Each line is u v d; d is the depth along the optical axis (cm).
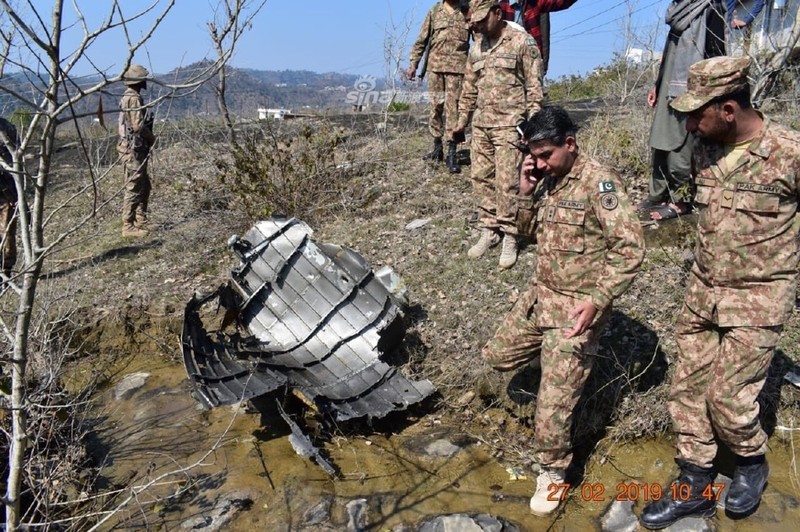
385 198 718
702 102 276
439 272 550
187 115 891
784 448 370
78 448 423
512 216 510
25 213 246
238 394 389
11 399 272
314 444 406
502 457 387
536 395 405
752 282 291
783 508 333
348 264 505
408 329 492
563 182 312
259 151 786
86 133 472
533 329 340
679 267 489
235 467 395
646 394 396
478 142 531
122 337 578
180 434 441
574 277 313
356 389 431
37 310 564
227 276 631
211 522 354
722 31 493
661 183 536
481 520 339
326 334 489
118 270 663
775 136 278
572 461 379
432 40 744
